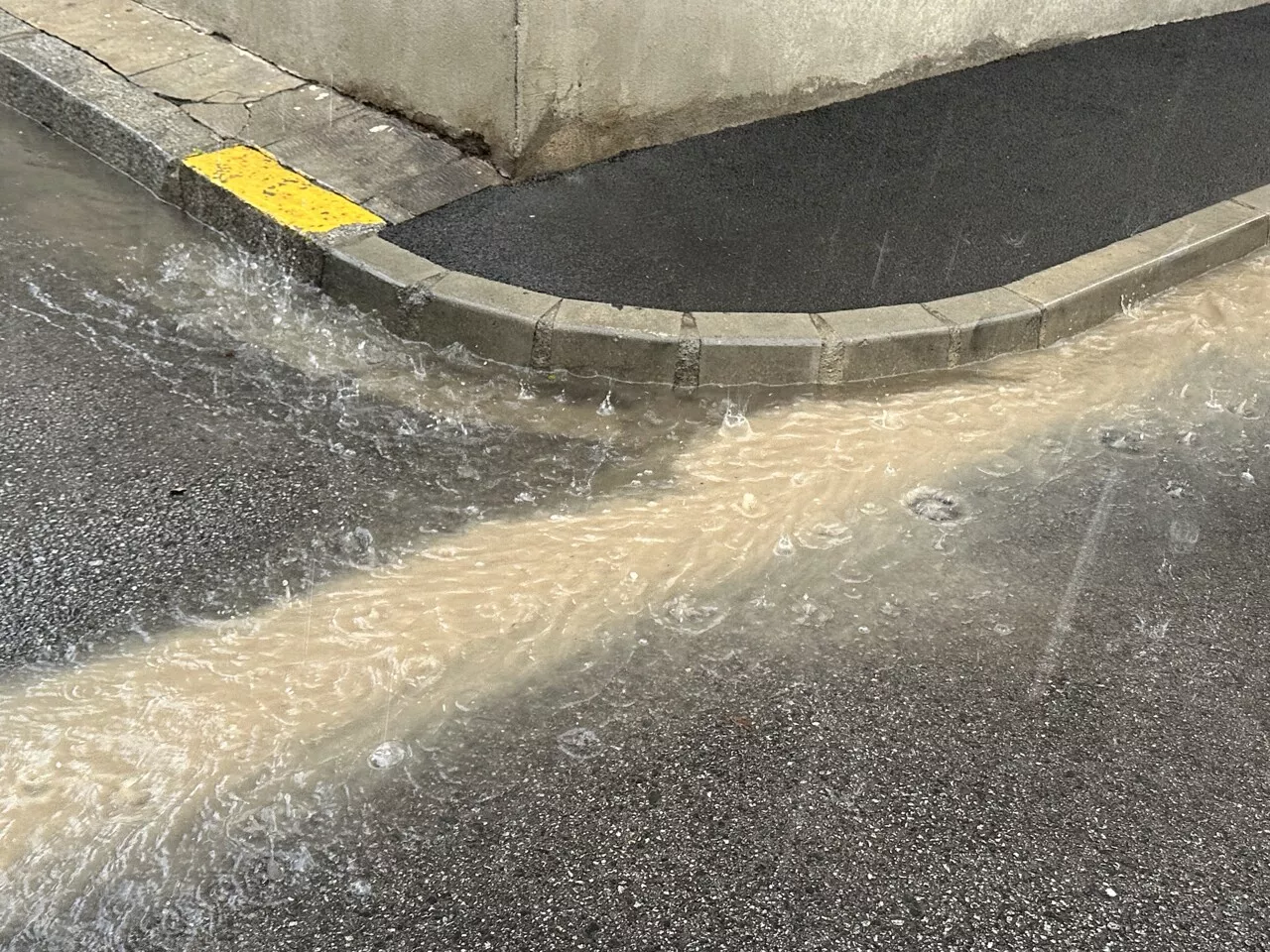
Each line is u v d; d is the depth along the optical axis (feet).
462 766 8.81
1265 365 14.93
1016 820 8.66
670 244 15.64
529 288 14.33
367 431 12.55
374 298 14.44
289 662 9.59
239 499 11.35
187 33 19.62
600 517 11.59
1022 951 7.69
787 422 13.29
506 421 12.98
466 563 10.83
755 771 8.92
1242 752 9.41
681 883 8.02
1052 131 20.12
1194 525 12.01
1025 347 14.98
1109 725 9.57
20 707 9.00
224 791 8.48
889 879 8.14
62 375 12.84
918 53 21.34
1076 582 11.12
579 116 17.04
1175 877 8.30
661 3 17.04
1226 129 20.70
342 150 16.87
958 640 10.34
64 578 10.21
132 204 16.49
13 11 19.56
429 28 16.56
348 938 7.54
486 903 7.80
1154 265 16.08
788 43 19.04
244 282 15.03
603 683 9.63
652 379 13.84
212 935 7.52
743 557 11.15
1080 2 23.72
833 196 17.29
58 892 7.73
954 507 12.05
